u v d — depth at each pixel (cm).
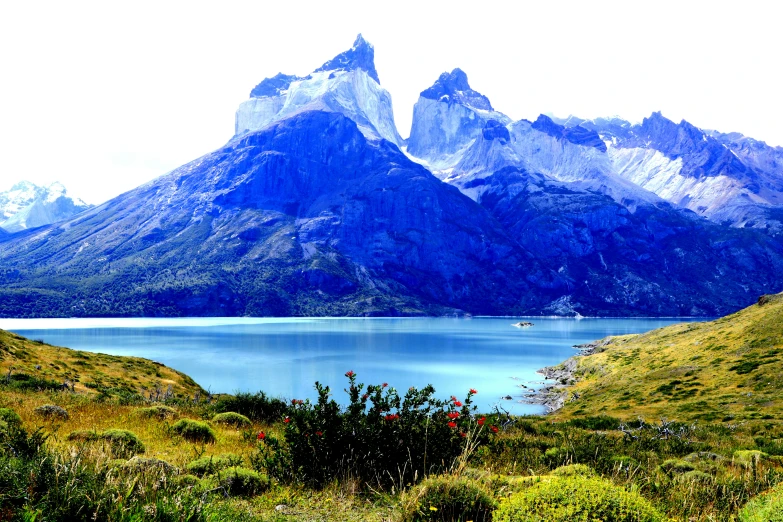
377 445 1248
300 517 1005
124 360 6431
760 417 4222
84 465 885
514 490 1065
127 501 808
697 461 2095
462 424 1331
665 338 10056
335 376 10394
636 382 7006
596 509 744
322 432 1261
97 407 2486
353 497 1121
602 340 16612
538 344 19050
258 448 1645
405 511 962
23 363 4722
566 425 4256
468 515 935
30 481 770
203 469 1273
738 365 6303
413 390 1354
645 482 1280
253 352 15288
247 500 1085
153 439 1764
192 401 3431
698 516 1068
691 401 5412
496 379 10412
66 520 730
